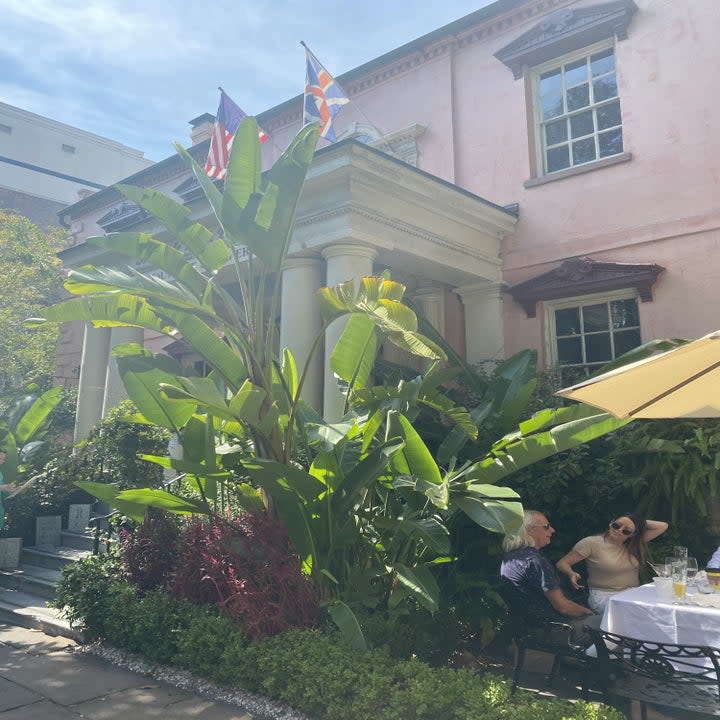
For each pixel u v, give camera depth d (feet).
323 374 28.22
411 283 35.94
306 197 27.22
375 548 18.33
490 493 15.24
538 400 26.03
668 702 11.62
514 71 35.06
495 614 20.16
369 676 13.56
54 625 22.15
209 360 18.10
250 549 17.38
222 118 32.50
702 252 28.37
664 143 29.94
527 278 33.19
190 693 16.37
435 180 28.02
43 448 37.42
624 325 30.71
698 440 19.94
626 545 17.51
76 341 59.47
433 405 17.75
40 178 110.63
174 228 19.60
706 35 29.43
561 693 15.99
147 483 31.27
